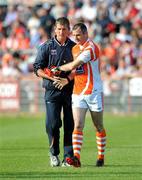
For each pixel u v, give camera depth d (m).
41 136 47.81
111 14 83.12
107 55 74.75
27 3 89.12
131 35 78.56
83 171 28.61
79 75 29.84
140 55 74.62
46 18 81.56
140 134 49.06
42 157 34.97
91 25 80.19
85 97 29.83
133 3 84.69
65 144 31.12
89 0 84.31
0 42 80.94
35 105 69.44
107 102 68.44
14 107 69.94
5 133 50.72
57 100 30.94
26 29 82.25
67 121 31.08
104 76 68.50
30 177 26.95
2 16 86.38
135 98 67.75
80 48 29.98
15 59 76.50
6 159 34.09
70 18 81.19
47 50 30.97
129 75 67.88
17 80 69.62
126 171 28.61
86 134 48.69
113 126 55.94
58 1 85.94
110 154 36.16
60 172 28.38
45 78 30.78
